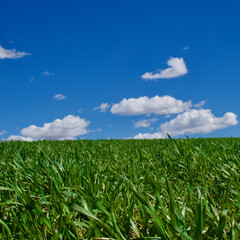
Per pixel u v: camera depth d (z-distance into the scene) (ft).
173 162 9.57
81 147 18.11
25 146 17.20
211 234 3.84
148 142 21.62
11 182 6.79
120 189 6.50
